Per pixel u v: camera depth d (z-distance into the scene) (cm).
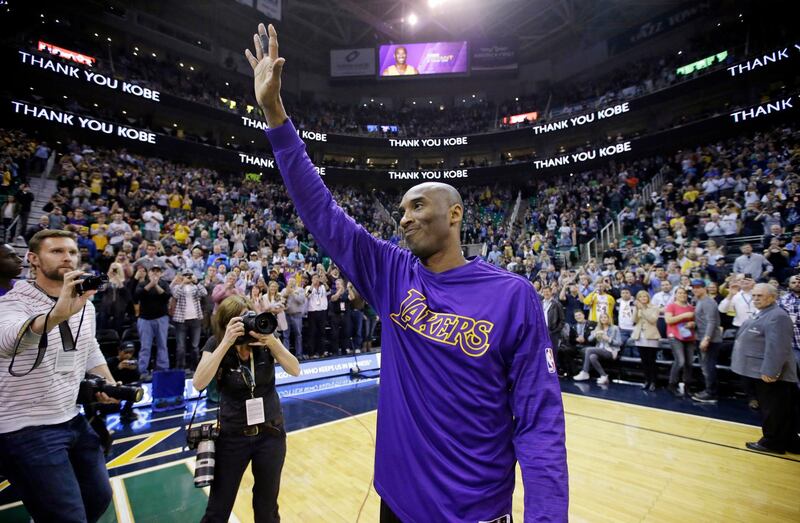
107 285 620
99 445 199
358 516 283
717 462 367
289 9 2083
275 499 207
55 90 1593
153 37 1909
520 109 2300
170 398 560
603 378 702
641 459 376
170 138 1634
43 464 164
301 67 2450
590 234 1351
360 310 887
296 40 2383
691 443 414
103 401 191
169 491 322
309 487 326
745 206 1027
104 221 879
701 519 275
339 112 2422
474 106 2455
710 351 576
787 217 890
